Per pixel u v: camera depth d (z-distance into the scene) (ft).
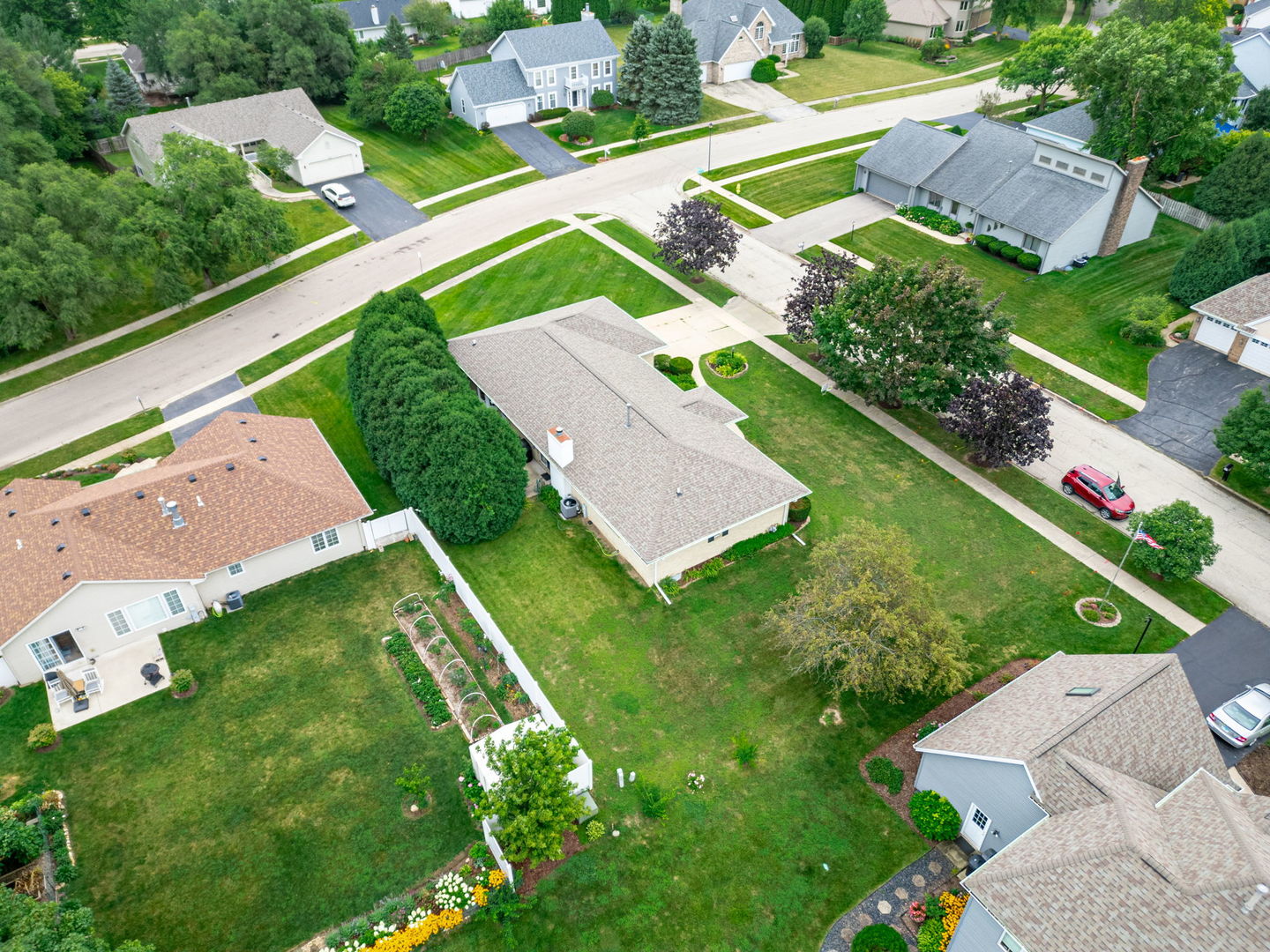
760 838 91.66
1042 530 131.64
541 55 272.10
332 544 124.88
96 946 74.90
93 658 111.55
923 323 138.72
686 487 121.80
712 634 114.73
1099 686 90.17
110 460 146.51
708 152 258.57
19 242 158.92
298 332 180.96
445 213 227.20
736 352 173.06
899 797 95.50
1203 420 152.56
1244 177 199.62
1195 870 69.72
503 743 87.66
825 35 329.72
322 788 96.48
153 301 192.65
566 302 189.67
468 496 122.21
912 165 222.48
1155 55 194.59
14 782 97.40
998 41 352.28
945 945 80.94
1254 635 114.52
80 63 340.59
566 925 84.38
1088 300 186.60
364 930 83.25
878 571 103.09
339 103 291.58
